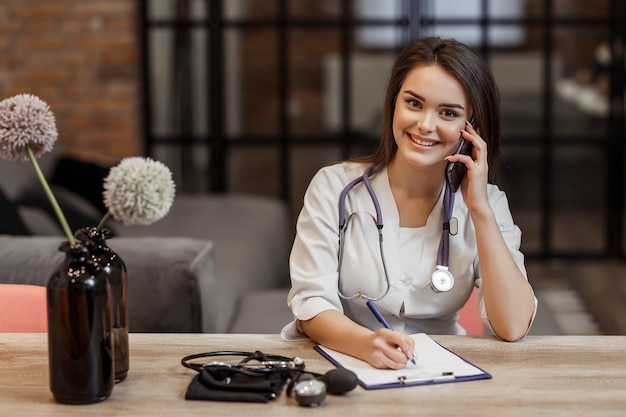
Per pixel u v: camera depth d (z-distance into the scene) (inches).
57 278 64.4
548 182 260.4
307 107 258.1
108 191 65.7
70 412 63.7
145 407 64.4
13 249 108.7
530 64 255.8
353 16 254.5
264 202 230.5
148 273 110.1
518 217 262.4
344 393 66.2
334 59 256.2
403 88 79.9
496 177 88.4
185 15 252.2
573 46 255.1
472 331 113.4
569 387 67.6
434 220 84.7
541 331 132.0
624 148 258.1
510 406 64.1
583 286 235.1
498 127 82.7
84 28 241.0
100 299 64.6
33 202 165.8
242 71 256.7
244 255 175.2
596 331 193.9
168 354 75.2
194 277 110.1
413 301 84.8
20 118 65.9
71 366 64.2
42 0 239.9
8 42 241.3
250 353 73.6
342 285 85.4
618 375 70.0
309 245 83.9
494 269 79.0
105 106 243.6
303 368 70.3
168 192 66.5
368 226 85.1
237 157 259.6
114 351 68.1
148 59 251.9
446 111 78.8
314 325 78.2
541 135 258.5
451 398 65.4
